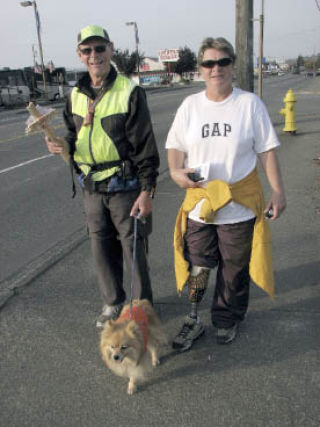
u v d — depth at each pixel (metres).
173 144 2.95
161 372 2.90
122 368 2.62
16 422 2.52
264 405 2.55
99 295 3.91
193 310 3.23
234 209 2.88
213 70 2.66
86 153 3.08
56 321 3.52
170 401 2.63
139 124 2.98
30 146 12.52
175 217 5.81
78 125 3.10
